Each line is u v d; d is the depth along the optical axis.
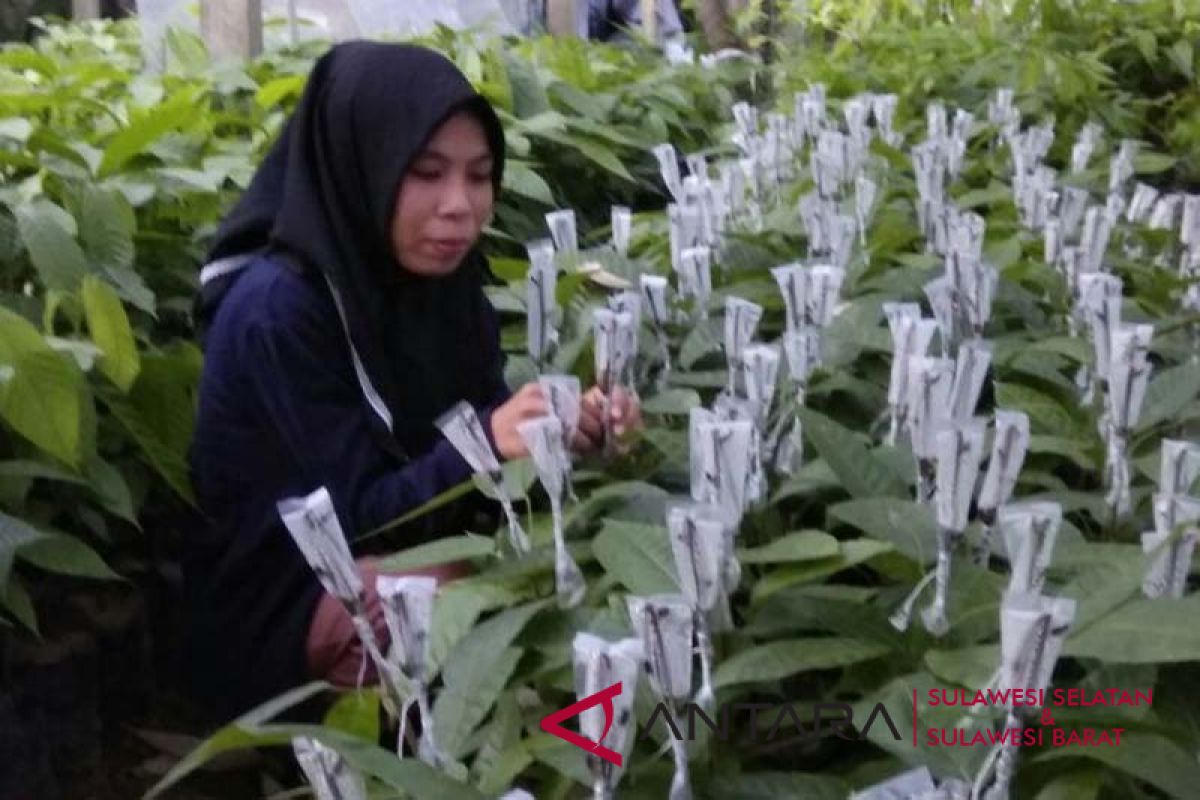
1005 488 1.20
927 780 0.98
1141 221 2.55
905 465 1.44
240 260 2.05
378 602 1.59
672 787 1.03
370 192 1.90
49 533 1.82
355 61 1.91
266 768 2.21
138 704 2.33
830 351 1.79
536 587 1.34
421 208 1.90
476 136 1.92
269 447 1.90
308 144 1.94
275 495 1.91
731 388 1.57
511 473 1.49
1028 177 2.52
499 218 2.88
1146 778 0.98
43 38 4.34
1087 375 1.76
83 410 1.87
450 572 1.58
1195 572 1.28
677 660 0.99
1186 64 4.03
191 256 2.38
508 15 5.57
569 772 1.07
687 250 1.94
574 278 1.99
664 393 1.72
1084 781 1.02
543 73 3.29
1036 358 1.79
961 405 1.33
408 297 2.01
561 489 1.33
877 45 4.32
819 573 1.25
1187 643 1.03
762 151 2.84
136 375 1.98
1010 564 1.26
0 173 2.29
